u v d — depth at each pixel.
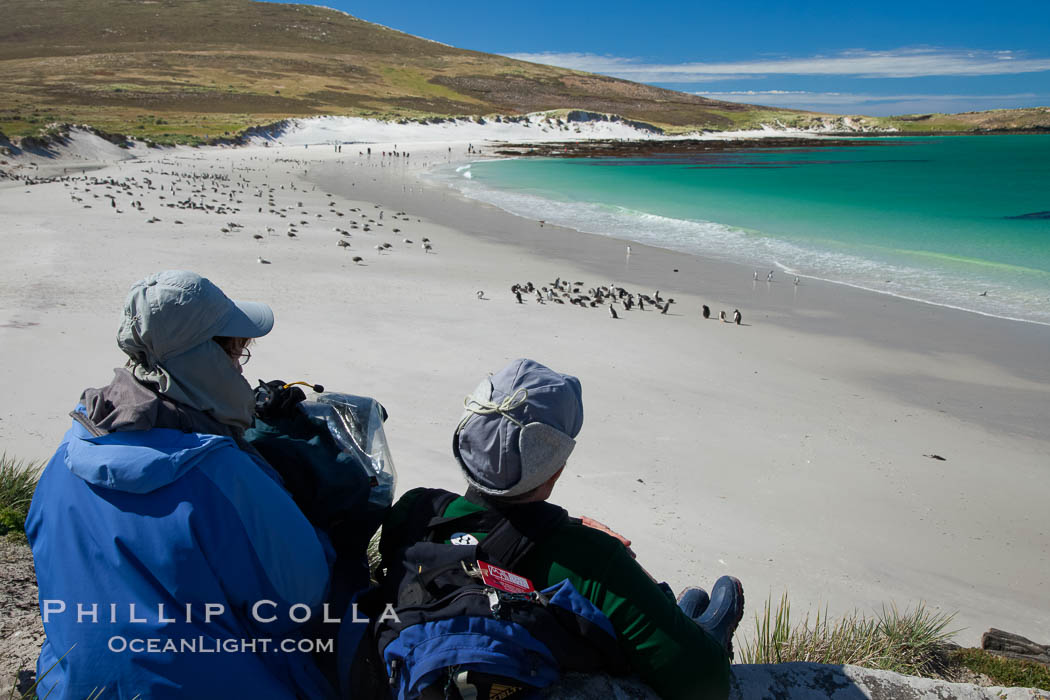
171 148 69.88
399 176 56.78
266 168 57.44
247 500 2.01
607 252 25.89
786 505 8.33
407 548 2.17
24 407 8.95
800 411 11.49
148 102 114.69
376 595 2.28
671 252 26.31
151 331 2.06
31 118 79.31
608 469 8.89
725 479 8.90
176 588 1.91
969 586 6.91
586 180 59.72
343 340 13.34
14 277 15.83
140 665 1.91
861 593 6.60
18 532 4.16
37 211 25.81
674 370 13.11
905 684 2.49
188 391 2.11
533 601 1.96
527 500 2.16
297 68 172.12
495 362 12.73
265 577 2.04
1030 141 170.12
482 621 1.91
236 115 109.69
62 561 1.96
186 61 162.62
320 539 2.34
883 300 19.31
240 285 17.06
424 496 2.36
